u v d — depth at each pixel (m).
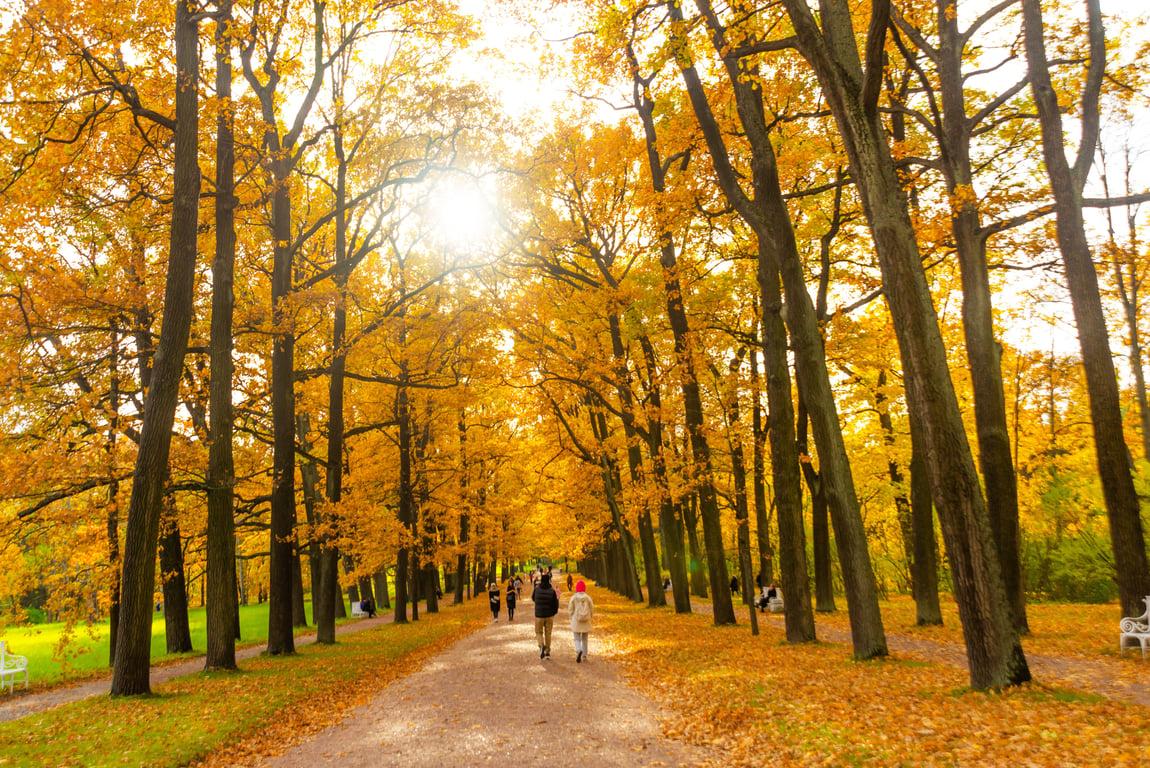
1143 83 13.38
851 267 19.27
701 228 18.53
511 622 25.48
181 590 19.78
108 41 12.55
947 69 13.83
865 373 22.70
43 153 13.16
